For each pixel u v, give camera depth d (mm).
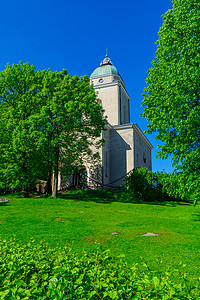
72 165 25891
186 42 13102
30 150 20938
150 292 2617
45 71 24094
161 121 13156
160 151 13438
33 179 22328
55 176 21750
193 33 12711
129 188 23156
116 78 38250
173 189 13188
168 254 6488
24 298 2506
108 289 2727
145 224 11297
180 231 9789
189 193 12031
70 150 23406
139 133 36188
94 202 19688
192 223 11719
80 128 22234
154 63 15188
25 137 19141
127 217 13414
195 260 5988
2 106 22938
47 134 19328
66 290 2707
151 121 14211
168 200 22422
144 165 38281
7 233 9086
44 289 2857
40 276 3148
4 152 20891
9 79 22484
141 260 5910
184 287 2734
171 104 12094
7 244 4898
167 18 14234
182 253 6590
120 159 32219
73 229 9906
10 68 23281
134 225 11055
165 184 13508
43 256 3826
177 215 14695
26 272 3232
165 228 10398
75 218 12734
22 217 12781
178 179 12266
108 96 36406
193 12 12664
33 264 3582
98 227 10453
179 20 13352
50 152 20438
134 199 21891
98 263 3549
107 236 8680
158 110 13570
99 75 38281
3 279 3146
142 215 14391
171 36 13617
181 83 12016
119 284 2844
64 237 8438
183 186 11781
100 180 28938
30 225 10773
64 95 20625
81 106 20266
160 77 13984
